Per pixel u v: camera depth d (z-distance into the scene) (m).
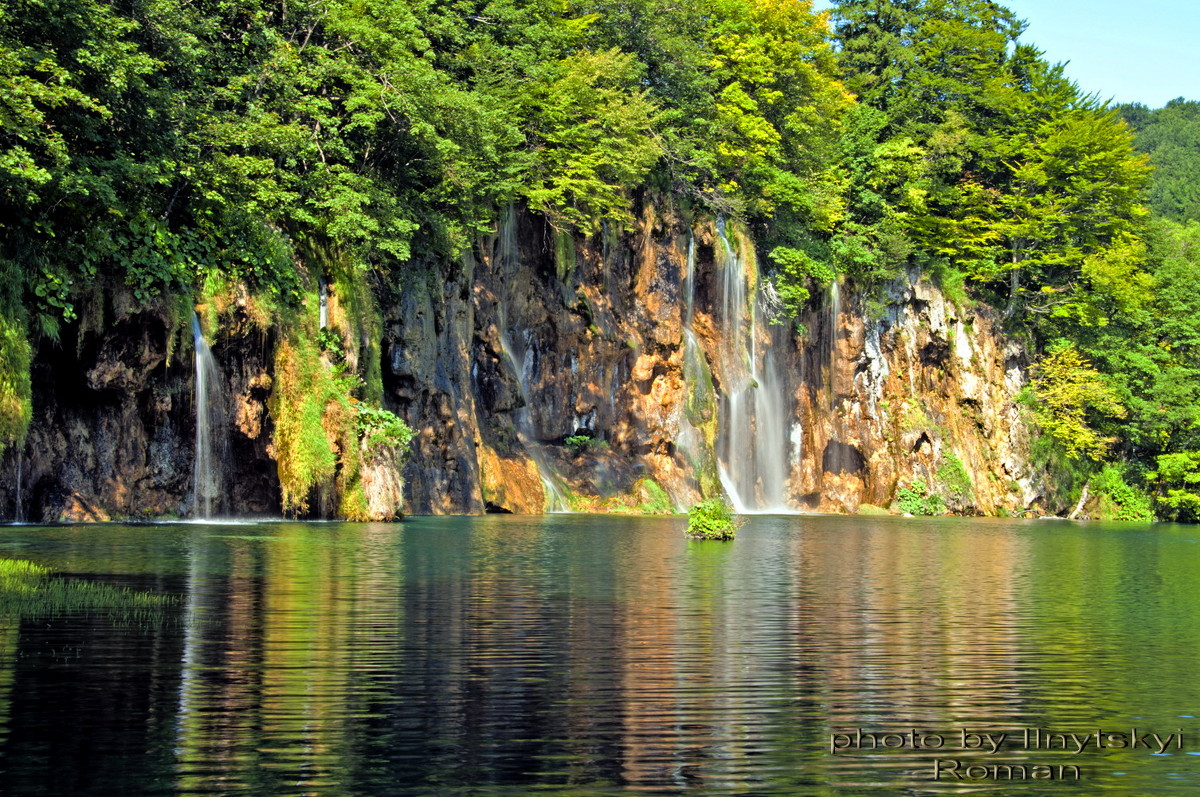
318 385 43.72
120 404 39.09
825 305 84.94
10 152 31.28
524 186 61.12
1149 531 67.25
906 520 72.44
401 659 16.05
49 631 17.14
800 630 19.70
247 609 19.86
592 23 72.94
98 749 11.58
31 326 35.44
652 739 12.54
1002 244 97.94
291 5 47.94
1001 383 93.00
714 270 76.62
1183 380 97.38
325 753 11.66
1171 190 186.25
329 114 50.03
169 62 40.81
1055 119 97.69
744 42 79.38
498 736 12.47
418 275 53.28
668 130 72.69
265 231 42.38
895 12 100.31
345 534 37.06
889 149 89.62
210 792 10.46
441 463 54.09
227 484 42.59
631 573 28.03
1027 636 20.09
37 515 37.75
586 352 67.75
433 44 59.38
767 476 80.00
